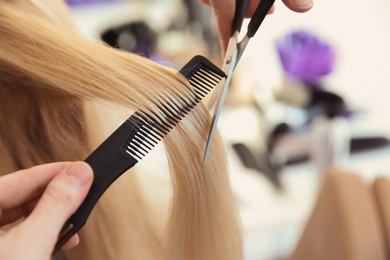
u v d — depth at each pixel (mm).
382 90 1144
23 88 531
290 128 1084
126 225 705
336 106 1103
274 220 980
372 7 1271
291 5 492
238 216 585
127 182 695
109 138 432
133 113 450
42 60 464
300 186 1030
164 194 733
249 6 510
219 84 455
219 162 491
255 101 1114
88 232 681
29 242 373
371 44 1206
